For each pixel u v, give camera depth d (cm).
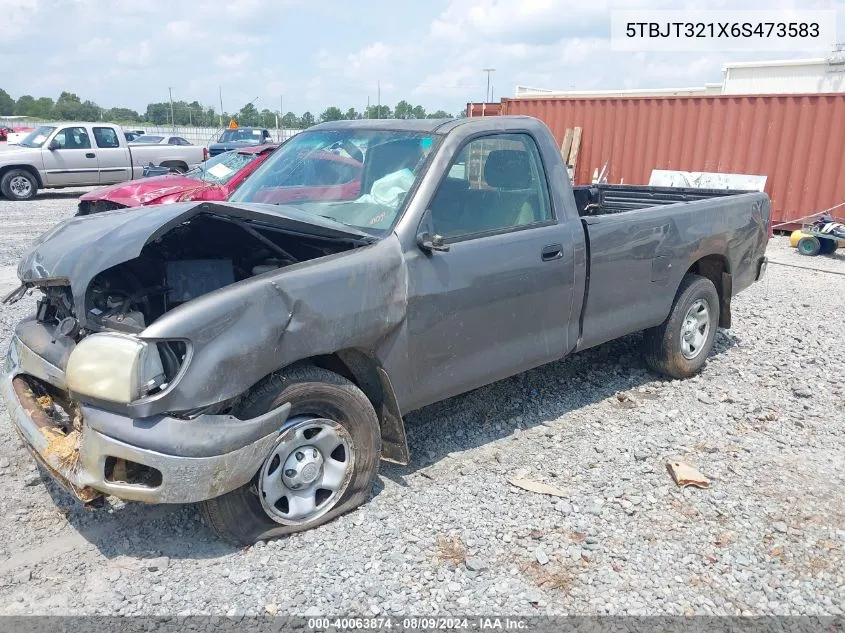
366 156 420
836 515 372
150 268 369
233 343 302
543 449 440
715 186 1309
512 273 407
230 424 304
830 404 517
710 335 568
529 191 431
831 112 1191
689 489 394
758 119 1266
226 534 329
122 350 290
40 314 382
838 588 317
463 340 394
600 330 476
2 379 373
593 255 454
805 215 1245
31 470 404
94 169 1844
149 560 327
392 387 367
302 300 323
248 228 377
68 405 357
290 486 338
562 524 359
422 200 375
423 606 299
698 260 568
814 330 697
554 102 1550
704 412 498
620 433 463
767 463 427
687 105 1348
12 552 331
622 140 1453
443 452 434
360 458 360
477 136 407
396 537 345
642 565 329
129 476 305
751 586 317
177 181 1038
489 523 358
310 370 337
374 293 348
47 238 372
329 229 354
